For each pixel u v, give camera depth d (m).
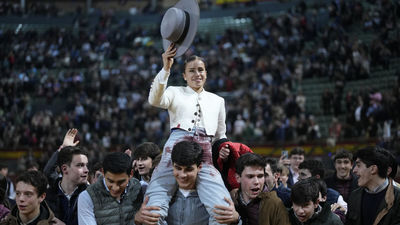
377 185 6.25
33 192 5.86
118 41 39.03
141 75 31.88
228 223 5.43
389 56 25.66
